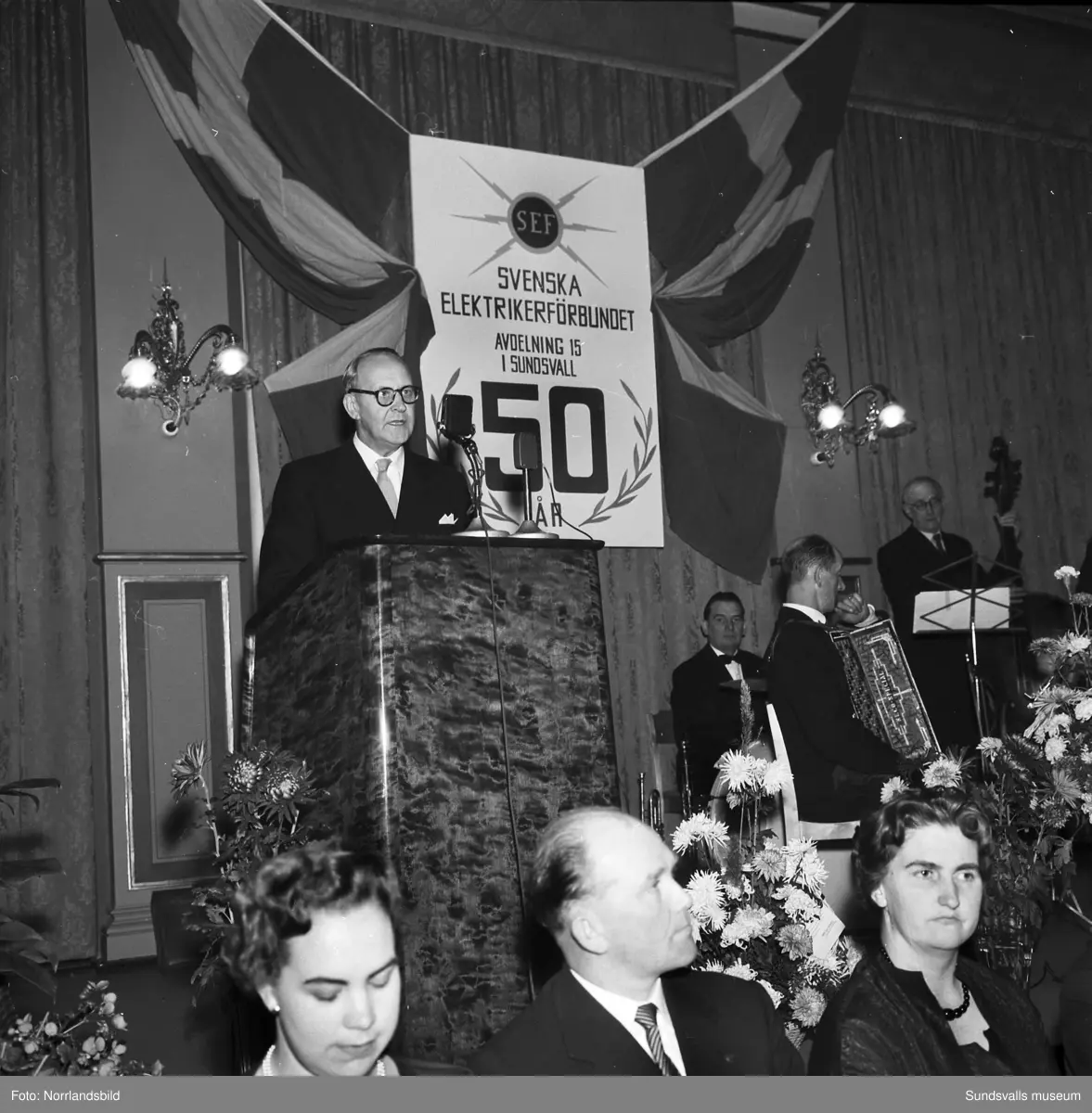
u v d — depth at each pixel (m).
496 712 2.75
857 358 8.34
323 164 6.73
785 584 7.78
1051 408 9.01
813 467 8.09
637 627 7.44
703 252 7.72
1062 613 7.45
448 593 2.75
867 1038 2.04
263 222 6.54
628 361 7.43
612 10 7.87
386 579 2.70
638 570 7.50
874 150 8.63
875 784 3.86
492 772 2.72
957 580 7.45
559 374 7.23
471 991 2.60
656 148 7.89
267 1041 2.93
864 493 8.27
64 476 6.13
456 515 3.92
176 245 6.48
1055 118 9.36
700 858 2.87
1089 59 9.48
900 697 4.24
